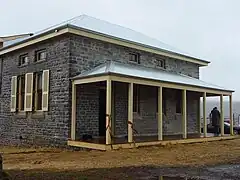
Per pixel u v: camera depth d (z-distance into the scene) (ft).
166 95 58.23
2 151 42.16
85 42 44.52
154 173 23.70
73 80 41.98
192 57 61.67
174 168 25.91
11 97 53.36
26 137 48.98
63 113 42.65
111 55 47.70
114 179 21.48
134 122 51.78
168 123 57.77
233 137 57.06
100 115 46.85
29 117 48.70
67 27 41.93
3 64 57.00
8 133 53.36
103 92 47.60
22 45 50.72
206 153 35.55
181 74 59.67
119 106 49.08
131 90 39.99
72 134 41.34
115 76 38.34
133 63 51.06
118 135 48.37
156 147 40.40
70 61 42.55
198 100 63.98
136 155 33.40
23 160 32.89
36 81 48.60
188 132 62.03
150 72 48.52
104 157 32.32
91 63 44.91
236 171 24.54
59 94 43.60
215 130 63.16
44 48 47.34
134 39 52.95
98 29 49.01
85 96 44.21
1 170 17.17
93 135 44.68
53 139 43.88
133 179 21.47
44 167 27.27
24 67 51.39
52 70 45.27
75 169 25.71
